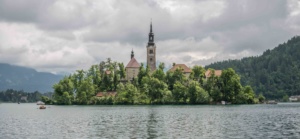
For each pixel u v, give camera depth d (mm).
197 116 95250
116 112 124625
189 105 198250
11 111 158750
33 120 88312
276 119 82625
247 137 50031
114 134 54531
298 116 93750
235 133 54500
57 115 111375
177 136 51562
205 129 60406
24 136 53562
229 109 140375
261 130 58344
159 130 59438
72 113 123562
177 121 78188
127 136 52094
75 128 64562
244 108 151625
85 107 191375
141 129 61281
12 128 66062
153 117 93062
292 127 62906
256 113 109500
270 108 152375
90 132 57625
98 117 96438
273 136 50875
